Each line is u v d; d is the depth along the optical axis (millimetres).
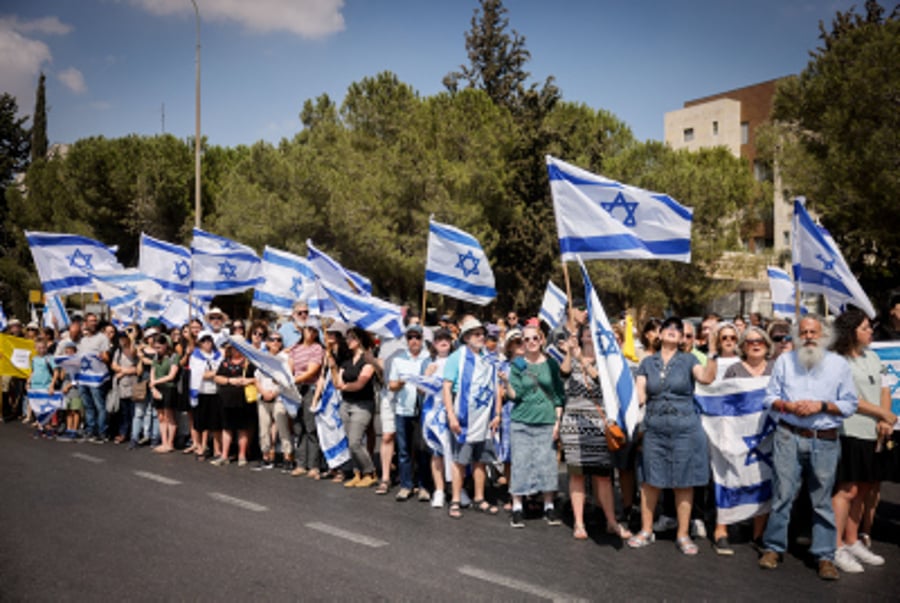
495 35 47250
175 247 13367
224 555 6039
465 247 9578
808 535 6582
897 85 17453
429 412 7738
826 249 7379
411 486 8375
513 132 33125
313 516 7340
